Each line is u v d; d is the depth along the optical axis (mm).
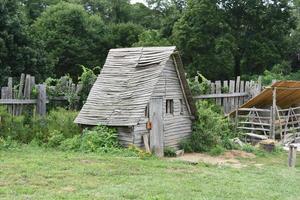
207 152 22453
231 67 56219
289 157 19719
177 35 57500
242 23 60938
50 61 39375
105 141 19766
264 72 52844
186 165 18000
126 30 66875
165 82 21828
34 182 13367
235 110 28031
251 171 17797
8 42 33469
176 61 22188
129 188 13109
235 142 24516
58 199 11578
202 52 57219
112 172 15297
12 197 11578
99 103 21250
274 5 59062
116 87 21531
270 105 29250
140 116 19969
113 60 22844
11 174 14195
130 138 20016
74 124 21328
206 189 13633
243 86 30328
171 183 14125
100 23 66062
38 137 20547
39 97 22078
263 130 27000
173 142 22359
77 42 60062
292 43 62719
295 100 30047
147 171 15922
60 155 18000
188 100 23219
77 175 14539
